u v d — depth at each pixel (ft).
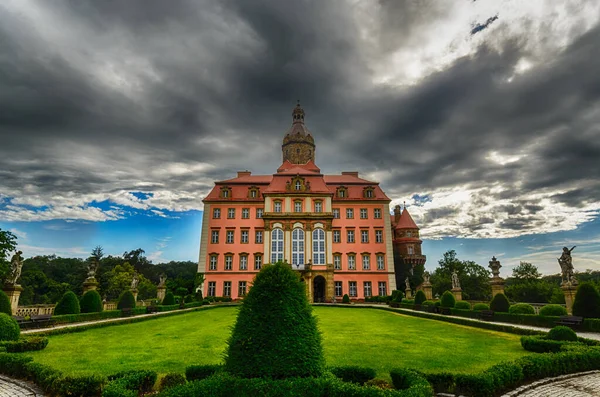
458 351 43.88
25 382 30.27
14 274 72.59
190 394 20.24
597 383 31.12
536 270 219.61
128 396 21.13
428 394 22.79
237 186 194.08
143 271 311.27
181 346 46.65
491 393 26.76
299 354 22.79
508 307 80.64
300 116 244.01
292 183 182.50
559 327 45.24
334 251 179.52
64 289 209.67
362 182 196.34
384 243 180.86
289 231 172.96
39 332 55.93
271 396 20.66
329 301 160.35
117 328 67.56
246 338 22.94
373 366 35.68
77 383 25.62
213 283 173.58
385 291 173.99
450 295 100.48
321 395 21.54
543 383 30.83
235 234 181.37
